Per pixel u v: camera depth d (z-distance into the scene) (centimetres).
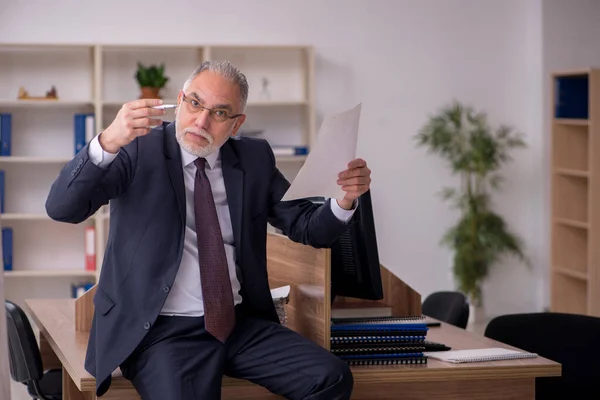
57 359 392
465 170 766
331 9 775
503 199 816
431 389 280
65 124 748
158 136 262
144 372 248
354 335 279
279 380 255
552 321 329
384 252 798
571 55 800
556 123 729
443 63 796
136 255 252
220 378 252
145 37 746
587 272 745
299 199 283
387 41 785
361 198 288
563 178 737
